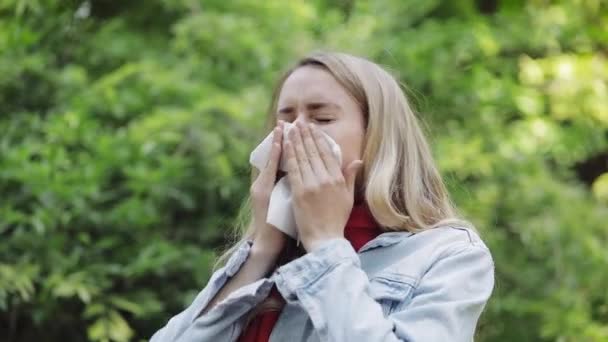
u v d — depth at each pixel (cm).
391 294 146
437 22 467
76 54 437
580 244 409
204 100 395
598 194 452
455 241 154
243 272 160
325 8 489
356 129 158
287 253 166
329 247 145
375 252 154
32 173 364
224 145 399
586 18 481
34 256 363
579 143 448
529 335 406
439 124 433
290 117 161
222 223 395
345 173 153
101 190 388
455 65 437
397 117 165
